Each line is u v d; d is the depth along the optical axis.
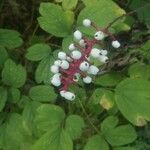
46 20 0.29
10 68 0.30
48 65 0.30
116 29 0.30
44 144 0.26
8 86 0.30
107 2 0.29
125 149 0.28
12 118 0.30
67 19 0.29
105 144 0.28
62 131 0.27
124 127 0.29
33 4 0.39
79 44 0.27
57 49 0.31
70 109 0.32
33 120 0.29
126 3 0.36
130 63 0.32
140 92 0.27
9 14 0.39
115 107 0.31
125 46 0.33
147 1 0.35
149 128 0.38
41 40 0.36
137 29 0.34
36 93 0.30
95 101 0.30
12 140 0.29
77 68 0.26
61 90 0.27
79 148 0.33
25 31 0.39
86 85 0.31
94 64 0.27
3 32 0.32
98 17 0.28
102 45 0.28
